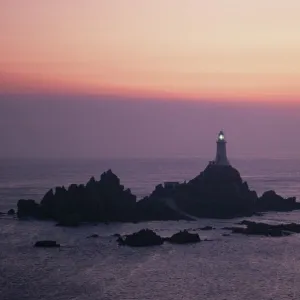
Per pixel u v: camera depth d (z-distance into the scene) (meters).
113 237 149.75
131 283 104.81
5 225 170.88
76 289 100.69
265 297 96.44
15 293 98.12
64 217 172.38
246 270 114.62
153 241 139.88
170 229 162.12
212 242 142.38
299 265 119.00
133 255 128.00
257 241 144.00
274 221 176.62
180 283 104.88
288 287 102.44
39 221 178.12
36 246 137.50
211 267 116.88
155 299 95.12
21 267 116.56
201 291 99.81
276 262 121.56
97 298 95.50
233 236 150.75
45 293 98.19
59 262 121.12
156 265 118.75
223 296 96.94
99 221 175.38
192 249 134.38
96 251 132.38
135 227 166.25
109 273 112.00
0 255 128.38
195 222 174.88
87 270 114.31
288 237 150.00
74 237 150.75
